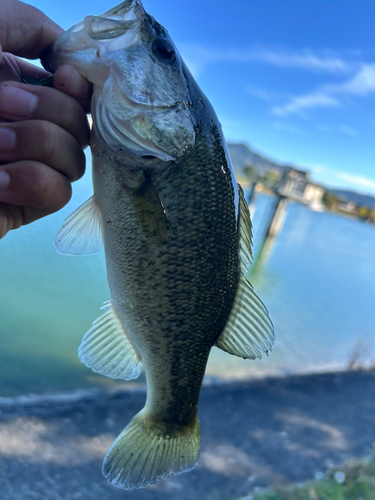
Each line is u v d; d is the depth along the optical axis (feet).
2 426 1.86
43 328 2.94
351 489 1.65
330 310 5.47
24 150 0.54
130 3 0.66
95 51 0.61
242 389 2.77
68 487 1.60
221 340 0.80
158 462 0.78
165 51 0.67
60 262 3.67
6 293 3.18
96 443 1.88
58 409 2.07
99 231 0.71
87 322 3.18
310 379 3.19
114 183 0.67
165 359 0.75
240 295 0.79
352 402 2.86
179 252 0.68
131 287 0.70
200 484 1.74
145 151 0.65
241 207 0.75
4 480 1.56
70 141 0.57
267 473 1.86
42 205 0.58
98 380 2.49
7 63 0.66
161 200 0.67
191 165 0.68
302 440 2.19
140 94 0.64
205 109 0.71
